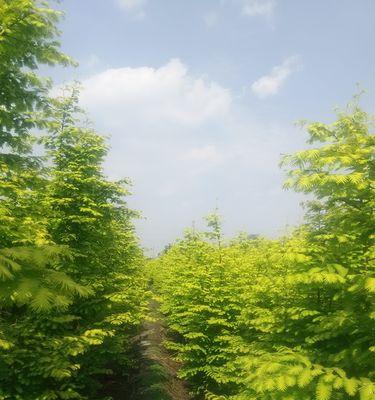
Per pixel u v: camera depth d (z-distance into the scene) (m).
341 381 3.38
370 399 3.15
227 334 11.03
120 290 10.12
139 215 10.11
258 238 15.74
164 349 15.92
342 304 4.96
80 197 8.73
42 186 6.84
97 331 8.06
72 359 8.70
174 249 19.55
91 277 9.05
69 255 2.90
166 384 11.79
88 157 9.36
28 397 6.62
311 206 5.79
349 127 5.43
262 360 4.40
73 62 6.59
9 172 6.16
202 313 11.73
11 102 6.64
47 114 7.21
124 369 12.62
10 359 6.36
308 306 5.89
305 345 5.65
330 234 5.22
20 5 5.09
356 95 5.59
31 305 2.36
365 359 4.18
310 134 5.78
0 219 4.07
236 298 10.97
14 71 6.41
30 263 2.68
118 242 11.45
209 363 10.99
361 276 4.02
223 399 7.79
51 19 5.84
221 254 12.11
